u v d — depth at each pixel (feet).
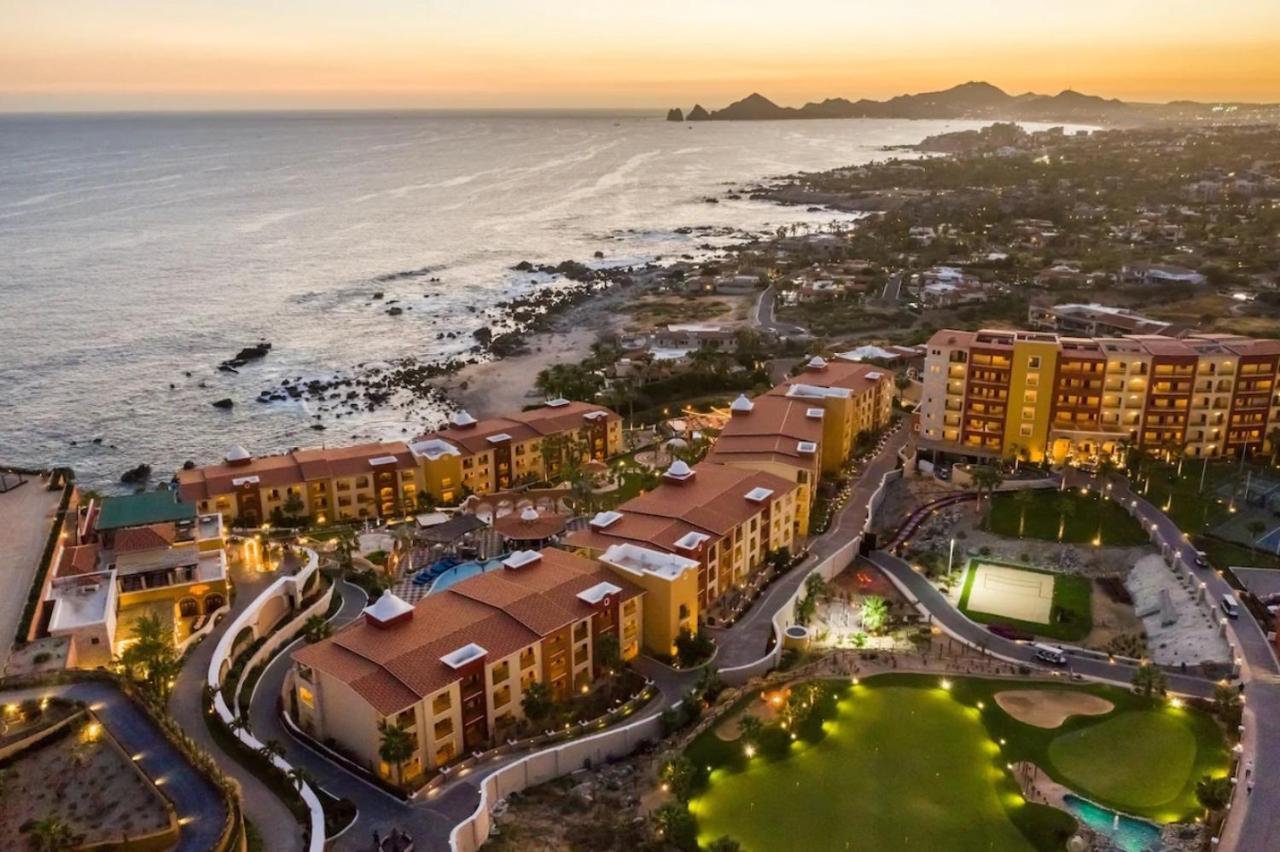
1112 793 292.81
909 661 379.14
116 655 358.43
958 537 513.45
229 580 427.74
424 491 583.17
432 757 311.06
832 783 299.99
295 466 564.71
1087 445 584.40
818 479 568.00
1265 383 575.38
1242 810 279.08
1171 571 453.58
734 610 424.05
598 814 290.56
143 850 233.35
